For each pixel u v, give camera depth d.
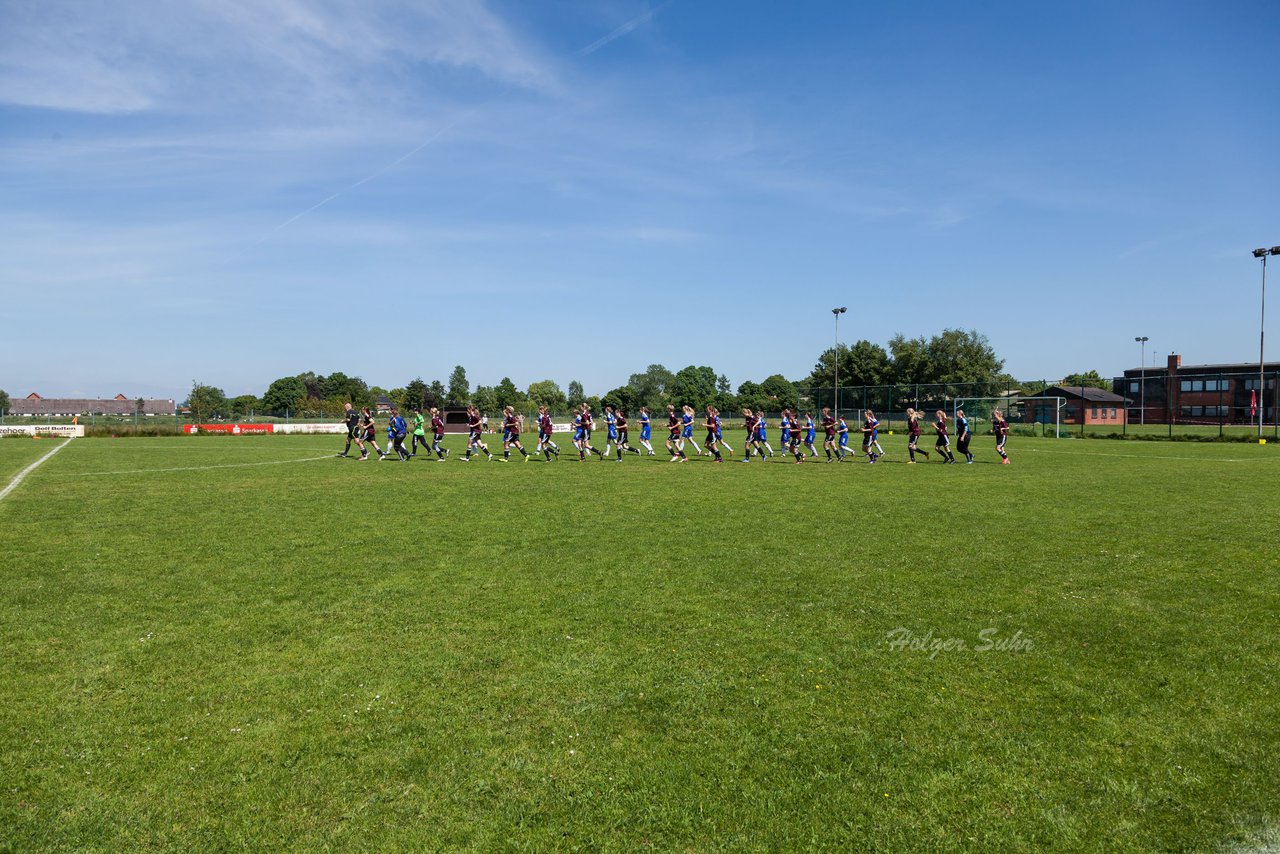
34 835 3.83
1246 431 49.44
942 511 14.37
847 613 7.49
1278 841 3.78
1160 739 4.82
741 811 4.04
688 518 13.51
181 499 16.31
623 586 8.55
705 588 8.46
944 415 27.42
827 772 4.42
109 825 3.92
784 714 5.18
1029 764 4.51
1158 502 15.64
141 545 11.00
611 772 4.43
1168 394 54.38
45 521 13.23
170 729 4.98
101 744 4.78
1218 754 4.63
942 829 3.88
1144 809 4.05
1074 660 6.20
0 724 5.05
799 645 6.55
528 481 20.41
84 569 9.45
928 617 7.36
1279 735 4.87
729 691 5.57
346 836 3.83
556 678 5.81
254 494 17.23
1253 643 6.60
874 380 90.25
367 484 19.53
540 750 4.68
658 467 25.47
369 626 7.11
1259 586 8.54
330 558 10.08
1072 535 11.72
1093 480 20.48
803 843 3.77
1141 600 7.96
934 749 4.69
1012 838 3.81
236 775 4.40
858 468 25.03
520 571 9.30
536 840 3.79
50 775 4.41
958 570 9.32
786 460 28.95
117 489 18.27
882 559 9.95
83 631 6.97
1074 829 3.88
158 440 46.84
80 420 70.88
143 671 5.99
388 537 11.62
